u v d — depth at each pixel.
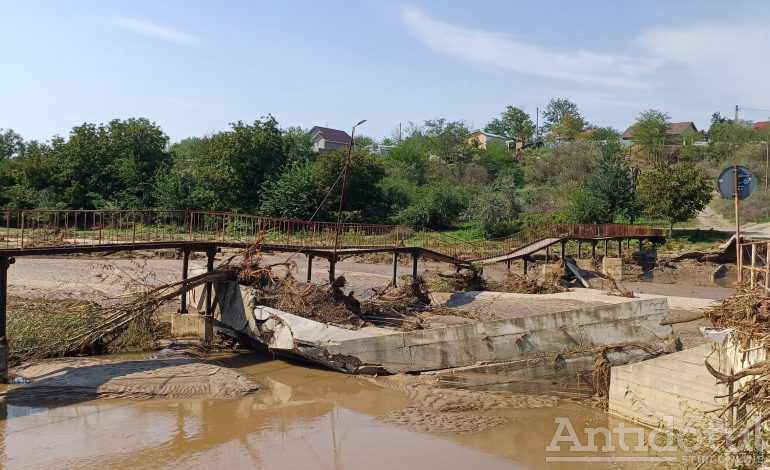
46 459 12.16
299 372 19.56
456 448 13.73
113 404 15.70
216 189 61.69
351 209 61.88
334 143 113.50
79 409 15.22
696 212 54.78
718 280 44.91
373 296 31.50
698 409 13.36
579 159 76.31
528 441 14.30
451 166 84.56
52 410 15.06
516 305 33.03
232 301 22.31
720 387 12.71
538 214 64.88
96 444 13.06
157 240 26.36
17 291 30.44
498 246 49.03
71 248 18.62
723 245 46.81
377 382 18.62
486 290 37.56
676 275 45.97
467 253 43.62
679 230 56.41
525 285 37.47
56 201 59.78
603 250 51.22
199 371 18.20
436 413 16.11
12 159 69.88
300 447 13.45
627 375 15.84
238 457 12.73
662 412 14.55
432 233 58.34
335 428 14.75
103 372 17.62
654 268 46.59
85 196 61.41
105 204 59.62
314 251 26.67
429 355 19.48
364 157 63.91
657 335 21.19
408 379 18.72
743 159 73.94
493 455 13.38
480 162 85.69
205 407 15.88
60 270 38.50
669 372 14.35
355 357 19.23
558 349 20.02
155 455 12.63
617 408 16.16
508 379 18.67
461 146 90.56
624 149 89.56
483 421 15.65
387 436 14.33
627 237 46.84
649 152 86.44
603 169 59.00
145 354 20.41
